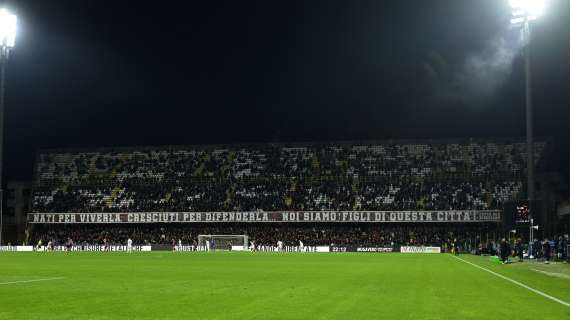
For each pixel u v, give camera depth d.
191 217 82.44
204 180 88.94
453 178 82.12
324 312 15.10
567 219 65.94
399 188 82.19
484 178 81.19
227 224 84.50
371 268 35.91
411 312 15.09
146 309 15.70
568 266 37.50
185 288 21.89
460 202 77.69
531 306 16.33
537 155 81.38
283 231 81.88
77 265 39.53
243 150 93.38
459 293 19.88
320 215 79.06
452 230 77.31
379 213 77.44
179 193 87.25
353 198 81.75
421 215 76.31
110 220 84.31
